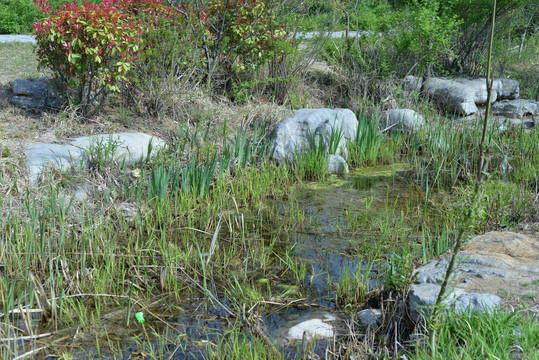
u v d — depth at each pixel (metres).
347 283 4.30
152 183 6.16
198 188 6.55
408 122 9.56
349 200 6.77
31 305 3.84
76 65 7.15
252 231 5.74
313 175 7.78
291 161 7.96
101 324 3.89
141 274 4.68
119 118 7.80
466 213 2.64
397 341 3.46
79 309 4.04
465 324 3.06
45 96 7.82
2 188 5.54
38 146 6.43
